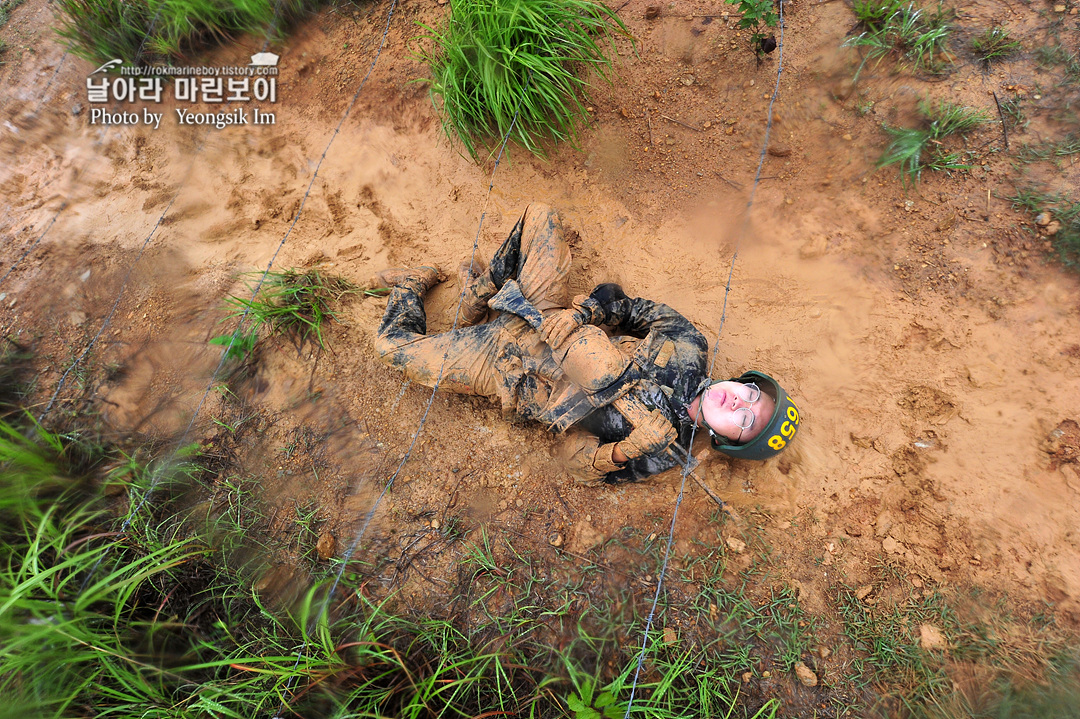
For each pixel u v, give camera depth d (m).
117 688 2.22
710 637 2.39
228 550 2.61
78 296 3.21
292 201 3.35
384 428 2.85
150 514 2.62
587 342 2.37
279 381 2.95
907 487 2.52
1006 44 2.79
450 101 2.96
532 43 2.70
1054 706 2.09
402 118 3.37
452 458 2.79
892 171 2.82
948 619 2.31
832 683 2.29
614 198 3.15
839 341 2.76
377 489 2.75
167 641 2.38
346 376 2.94
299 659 2.20
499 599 2.51
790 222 2.94
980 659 2.23
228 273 3.19
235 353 2.88
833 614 2.39
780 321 2.85
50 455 2.70
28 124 3.68
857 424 2.64
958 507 2.44
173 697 2.21
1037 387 2.47
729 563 2.51
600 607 2.47
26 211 3.49
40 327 3.14
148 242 3.31
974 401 2.53
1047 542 2.32
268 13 3.54
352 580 2.56
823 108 2.95
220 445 2.84
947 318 2.64
